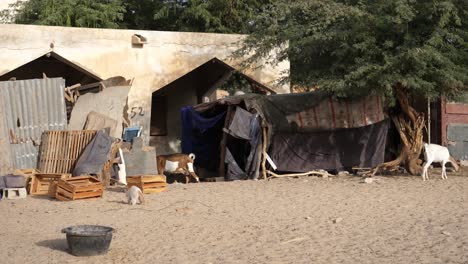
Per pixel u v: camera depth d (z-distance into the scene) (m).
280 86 20.22
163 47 18.84
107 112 16.05
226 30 24.00
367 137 17.17
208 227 9.71
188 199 12.56
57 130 15.28
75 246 7.98
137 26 25.39
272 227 9.59
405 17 13.83
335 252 7.90
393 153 17.73
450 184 14.21
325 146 17.02
